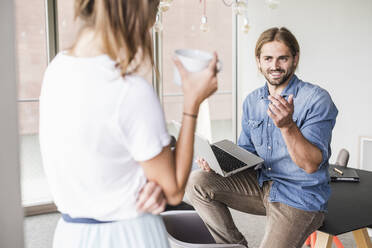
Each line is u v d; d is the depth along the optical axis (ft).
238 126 17.81
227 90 17.58
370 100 13.98
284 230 6.27
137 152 3.06
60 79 3.08
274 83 6.57
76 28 3.26
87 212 3.24
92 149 3.01
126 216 3.29
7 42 2.11
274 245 6.28
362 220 6.63
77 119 2.97
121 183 3.21
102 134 2.98
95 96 2.94
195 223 6.72
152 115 3.02
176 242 5.62
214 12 16.83
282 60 6.46
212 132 17.61
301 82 6.62
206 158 6.83
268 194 6.88
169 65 16.11
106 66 3.00
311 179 6.35
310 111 6.25
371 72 13.84
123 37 3.02
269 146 6.81
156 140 3.04
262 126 6.91
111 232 3.29
